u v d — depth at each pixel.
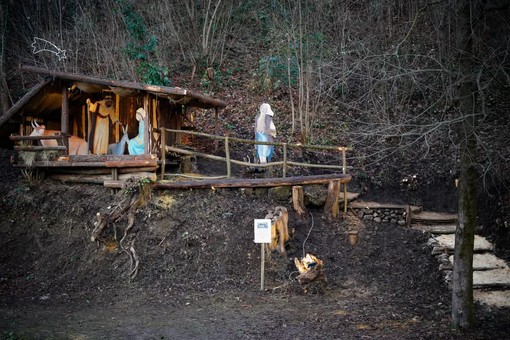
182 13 19.91
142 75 16.56
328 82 16.59
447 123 7.33
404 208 12.02
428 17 13.11
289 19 18.25
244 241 10.35
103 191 11.49
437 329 7.49
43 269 10.20
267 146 13.12
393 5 17.88
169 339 7.14
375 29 17.12
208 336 7.23
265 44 20.16
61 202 11.32
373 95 14.98
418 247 10.92
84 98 13.17
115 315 8.23
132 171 11.63
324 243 11.02
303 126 15.84
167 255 10.22
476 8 7.99
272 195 11.68
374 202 13.14
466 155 7.41
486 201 12.00
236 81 18.48
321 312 8.30
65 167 12.14
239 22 20.88
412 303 8.89
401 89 15.09
